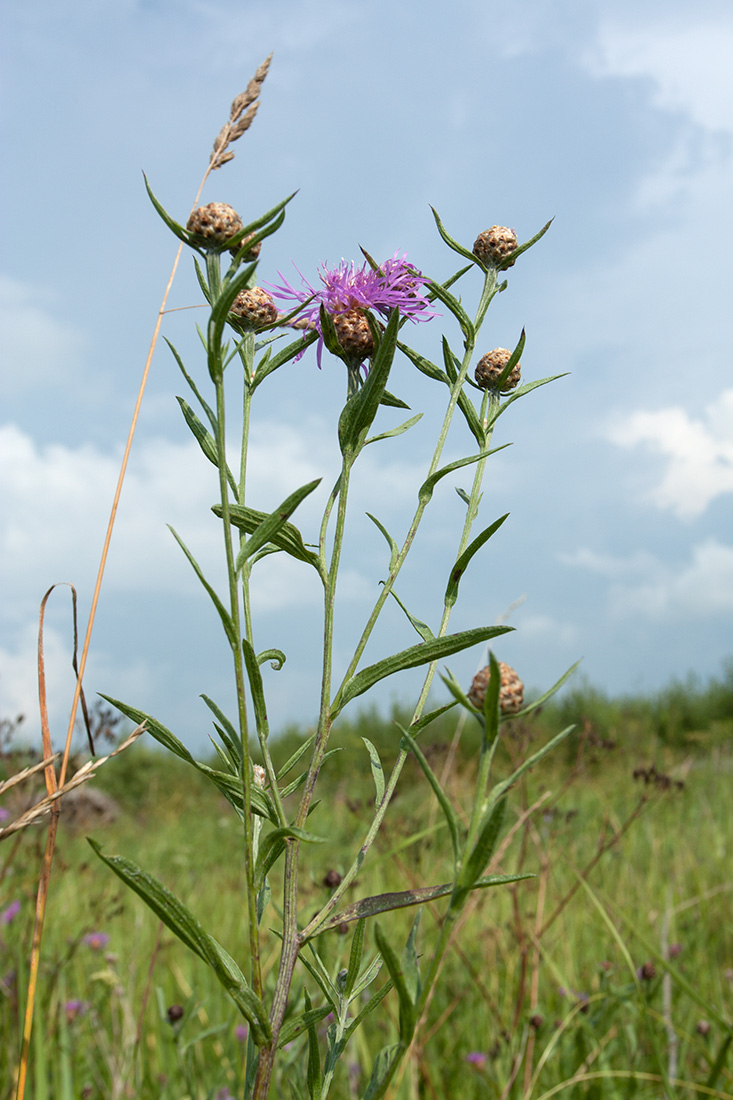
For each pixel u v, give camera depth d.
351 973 1.16
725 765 8.77
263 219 1.14
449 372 1.52
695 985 3.14
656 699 12.73
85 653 1.53
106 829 7.18
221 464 1.06
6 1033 2.56
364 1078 2.52
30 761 3.03
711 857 4.83
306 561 1.19
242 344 1.36
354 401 1.21
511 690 1.13
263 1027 1.02
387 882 3.89
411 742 1.01
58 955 3.20
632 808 5.49
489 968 3.30
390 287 1.47
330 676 1.15
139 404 1.63
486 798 1.01
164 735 1.15
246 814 1.03
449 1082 2.75
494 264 1.49
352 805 4.02
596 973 3.12
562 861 4.18
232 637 1.03
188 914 0.97
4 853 3.45
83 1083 2.64
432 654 1.11
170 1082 2.58
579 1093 2.53
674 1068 2.44
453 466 1.30
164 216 1.17
